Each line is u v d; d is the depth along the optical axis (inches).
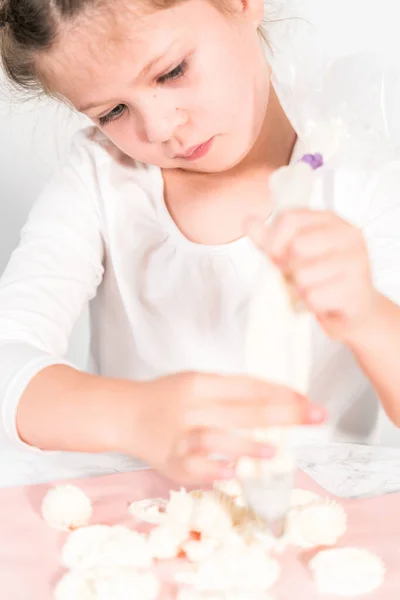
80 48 38.2
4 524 36.4
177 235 49.5
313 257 32.4
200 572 33.1
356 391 49.8
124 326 51.6
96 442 37.3
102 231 51.1
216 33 39.3
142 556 34.1
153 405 36.3
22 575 33.5
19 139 68.8
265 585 32.7
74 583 32.4
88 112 40.6
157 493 38.4
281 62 42.7
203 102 39.4
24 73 43.4
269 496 33.5
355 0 68.0
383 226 44.7
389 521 35.9
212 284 48.9
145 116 39.2
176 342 49.9
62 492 36.5
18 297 46.1
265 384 33.2
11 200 71.7
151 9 37.6
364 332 35.5
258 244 33.6
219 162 41.9
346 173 44.9
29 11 38.8
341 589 32.3
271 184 34.8
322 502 35.6
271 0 49.0
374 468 40.6
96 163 51.7
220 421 33.2
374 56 43.3
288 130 48.3
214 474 33.4
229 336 48.9
